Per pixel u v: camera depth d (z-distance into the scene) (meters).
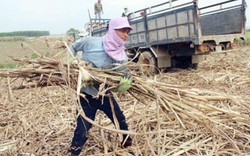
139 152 3.60
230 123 4.37
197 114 3.57
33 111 5.87
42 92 7.46
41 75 3.35
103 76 3.38
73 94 3.12
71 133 4.70
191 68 10.24
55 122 5.21
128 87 3.44
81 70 3.26
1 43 30.16
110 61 3.47
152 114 4.77
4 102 6.79
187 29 8.48
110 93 3.50
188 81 8.06
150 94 3.57
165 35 9.18
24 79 3.47
